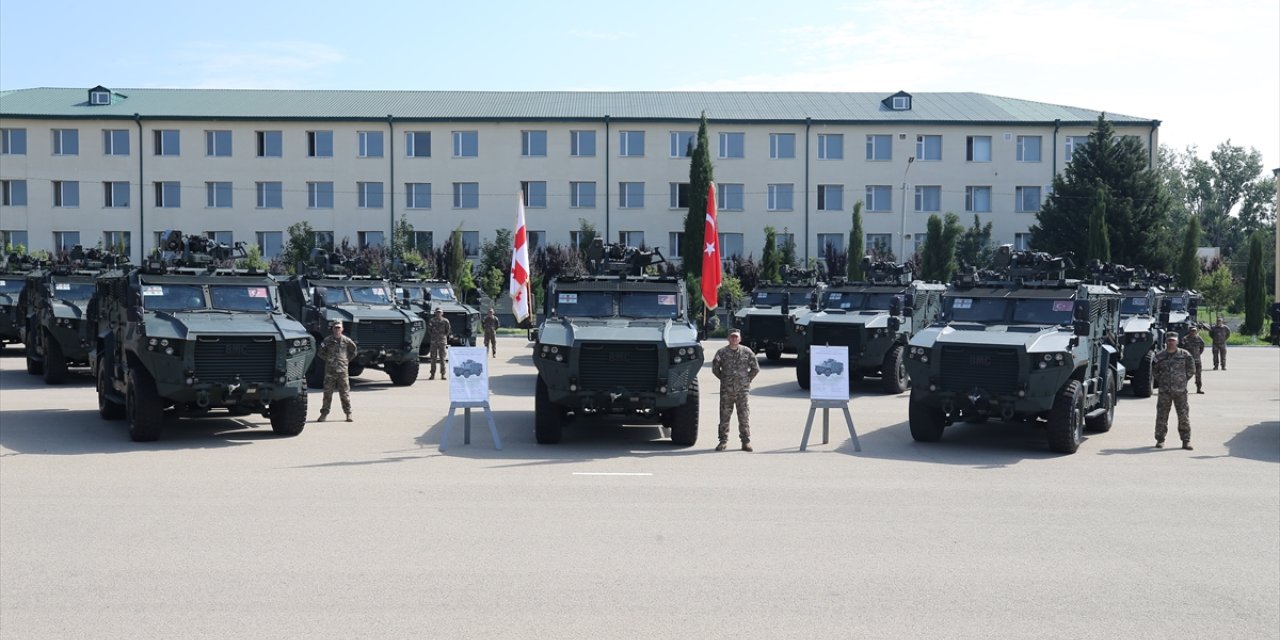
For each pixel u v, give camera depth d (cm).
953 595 753
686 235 4844
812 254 5672
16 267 3067
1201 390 2359
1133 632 678
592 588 759
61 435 1498
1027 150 5725
